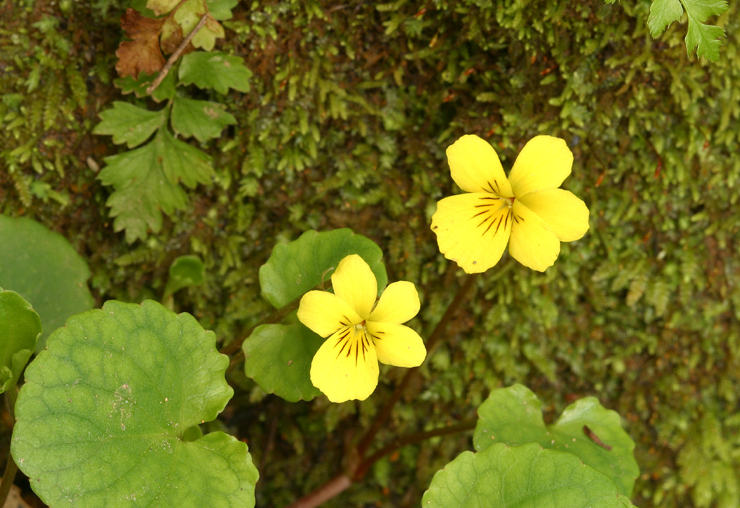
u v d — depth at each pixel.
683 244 0.14
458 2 0.13
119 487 0.10
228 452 0.10
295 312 0.12
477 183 0.10
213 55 0.12
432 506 0.10
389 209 0.14
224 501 0.10
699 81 0.13
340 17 0.13
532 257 0.10
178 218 0.14
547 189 0.10
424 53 0.13
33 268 0.12
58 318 0.12
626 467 0.12
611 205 0.14
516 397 0.12
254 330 0.11
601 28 0.13
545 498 0.10
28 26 0.13
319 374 0.10
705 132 0.13
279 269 0.12
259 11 0.13
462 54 0.13
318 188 0.14
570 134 0.13
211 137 0.13
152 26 0.12
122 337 0.10
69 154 0.13
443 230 0.10
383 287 0.11
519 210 0.10
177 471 0.10
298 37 0.13
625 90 0.13
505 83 0.13
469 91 0.14
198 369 0.11
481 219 0.10
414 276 0.14
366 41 0.13
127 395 0.10
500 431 0.12
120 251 0.14
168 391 0.10
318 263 0.12
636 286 0.14
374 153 0.14
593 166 0.14
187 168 0.13
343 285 0.10
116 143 0.13
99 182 0.13
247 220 0.14
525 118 0.13
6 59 0.13
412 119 0.14
